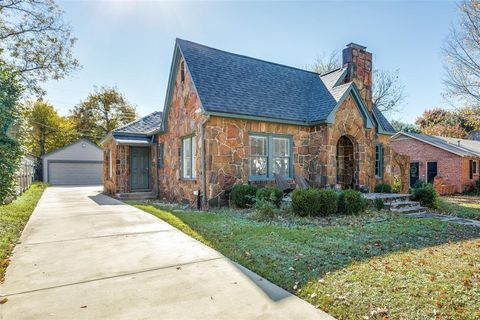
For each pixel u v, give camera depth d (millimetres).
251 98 10586
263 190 8508
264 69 12430
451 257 4355
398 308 2857
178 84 11812
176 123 12047
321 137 10898
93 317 2812
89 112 35406
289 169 11094
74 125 34562
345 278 3574
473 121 18688
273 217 7465
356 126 11516
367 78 12805
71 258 4562
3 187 9141
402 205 9461
